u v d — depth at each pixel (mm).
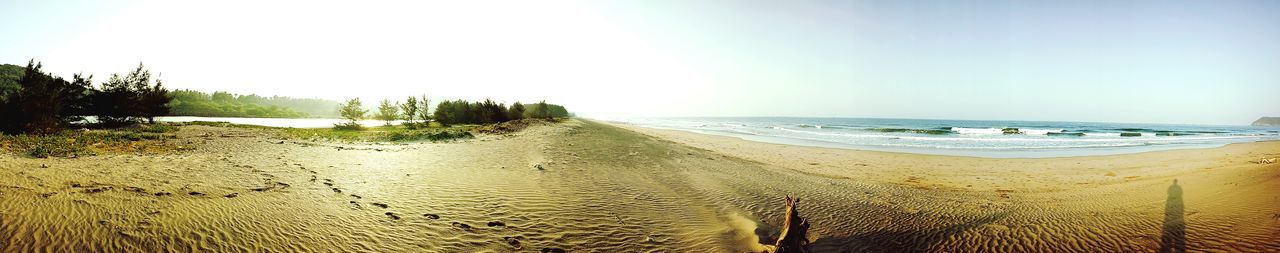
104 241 4559
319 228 5641
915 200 9859
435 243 5430
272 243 5008
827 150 24547
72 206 5520
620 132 33750
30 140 12648
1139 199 9094
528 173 10859
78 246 4395
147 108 27844
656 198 8828
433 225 6125
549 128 31984
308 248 4969
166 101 29969
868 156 21281
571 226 6508
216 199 6543
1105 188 11570
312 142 17188
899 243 6547
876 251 6195
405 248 5211
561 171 11477
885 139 37125
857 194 10461
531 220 6668
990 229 7121
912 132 53500
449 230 5957
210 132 20844
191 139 16250
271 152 12938
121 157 10195
